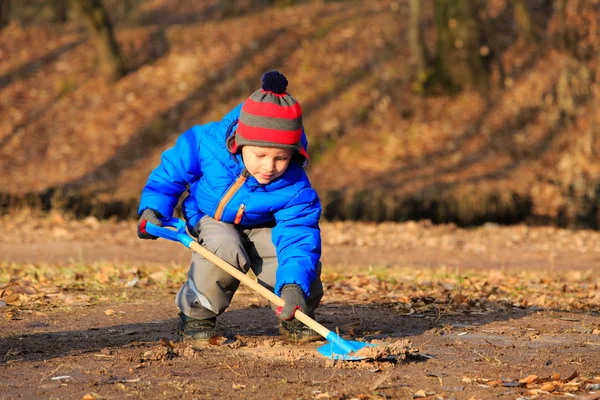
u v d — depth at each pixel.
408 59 22.78
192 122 21.38
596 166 18.17
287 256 4.36
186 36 24.34
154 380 3.80
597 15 19.45
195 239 4.62
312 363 4.20
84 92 22.59
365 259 10.52
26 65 23.78
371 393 3.60
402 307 6.21
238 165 4.37
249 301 6.48
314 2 26.88
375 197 16.53
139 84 22.70
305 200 4.42
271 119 4.09
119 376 3.88
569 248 12.43
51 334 4.93
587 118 19.48
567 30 19.97
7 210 16.05
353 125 20.73
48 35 25.28
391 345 4.25
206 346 4.62
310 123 20.86
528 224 16.70
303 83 22.30
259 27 24.53
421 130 20.44
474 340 4.93
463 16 21.44
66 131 21.25
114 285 7.25
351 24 24.45
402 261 10.40
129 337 4.86
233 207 4.42
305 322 4.25
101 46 22.72
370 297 6.79
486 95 21.23
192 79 22.66
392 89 21.77
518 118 20.39
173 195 4.57
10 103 22.22
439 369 4.11
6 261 9.62
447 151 19.72
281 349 4.58
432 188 17.70
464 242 12.92
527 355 4.48
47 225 14.52
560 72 21.09
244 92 22.25
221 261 4.38
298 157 4.40
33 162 20.09
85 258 10.14
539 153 19.16
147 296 6.62
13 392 3.58
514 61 22.14
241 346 4.66
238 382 3.78
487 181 18.09
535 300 6.75
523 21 22.80
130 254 10.69
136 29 25.11
